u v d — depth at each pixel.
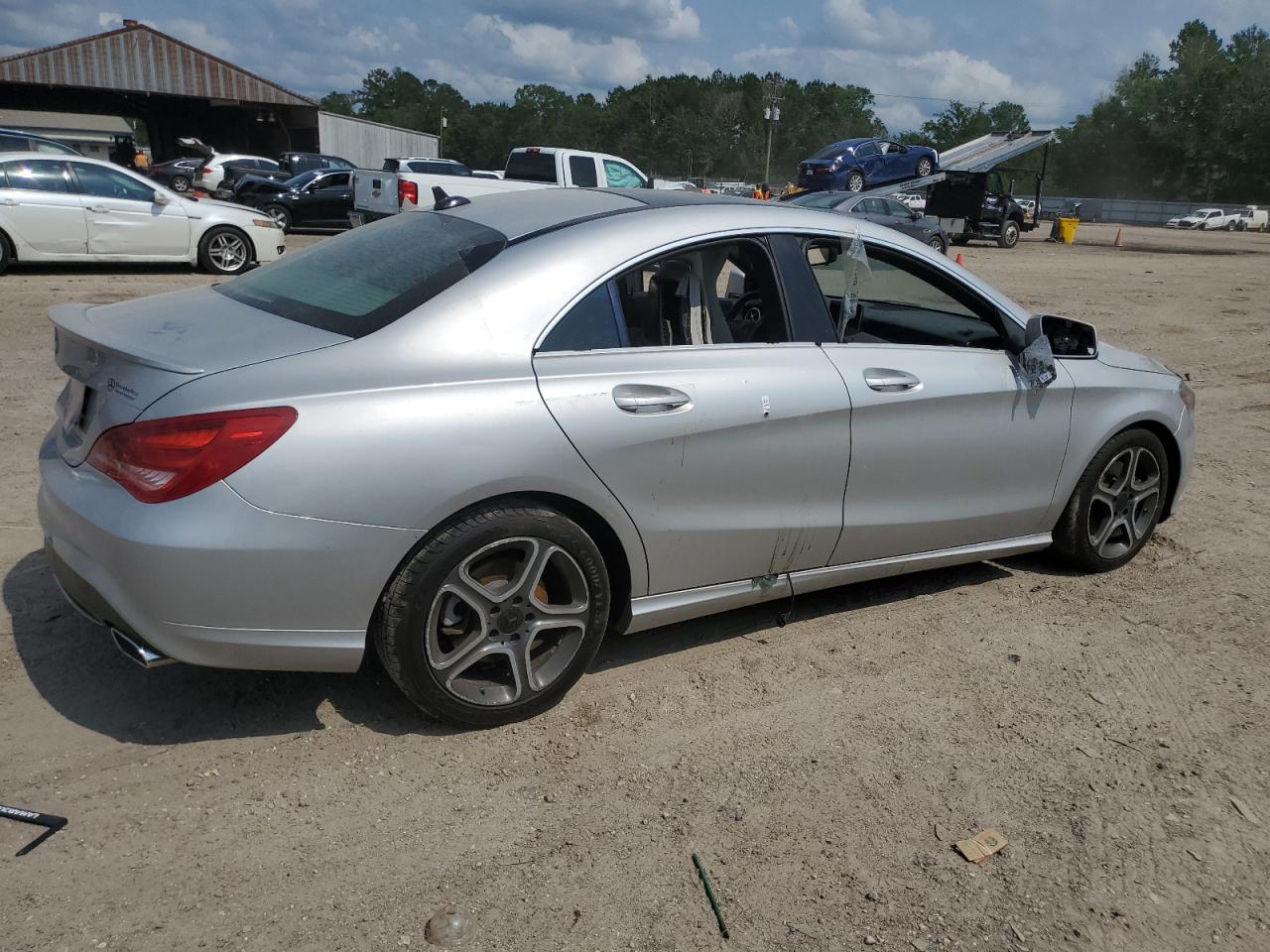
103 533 2.64
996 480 4.10
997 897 2.58
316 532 2.68
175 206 13.14
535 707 3.21
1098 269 21.92
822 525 3.66
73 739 2.98
